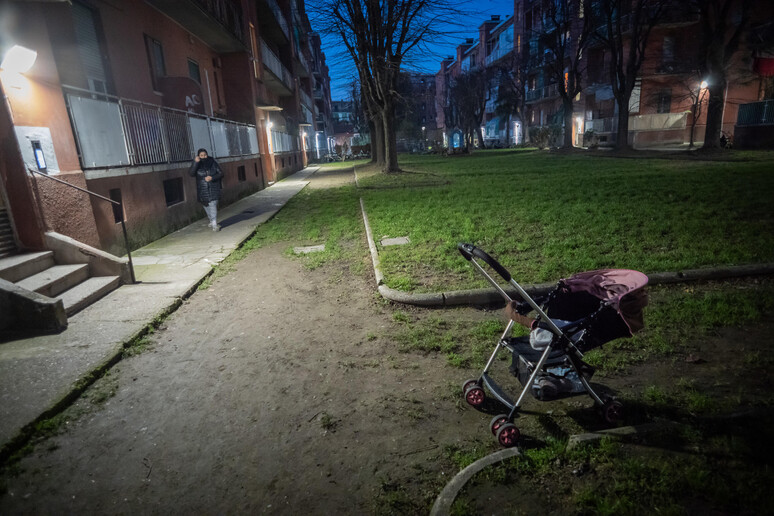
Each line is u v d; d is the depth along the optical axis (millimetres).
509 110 52969
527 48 46688
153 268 7297
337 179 25391
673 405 3043
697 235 6977
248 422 3188
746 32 27516
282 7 33594
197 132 12758
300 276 6859
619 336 2818
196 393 3615
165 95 12562
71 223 6723
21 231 6020
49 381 3650
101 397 3547
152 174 9797
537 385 2900
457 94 55625
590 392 2898
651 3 26828
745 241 6418
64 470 2732
